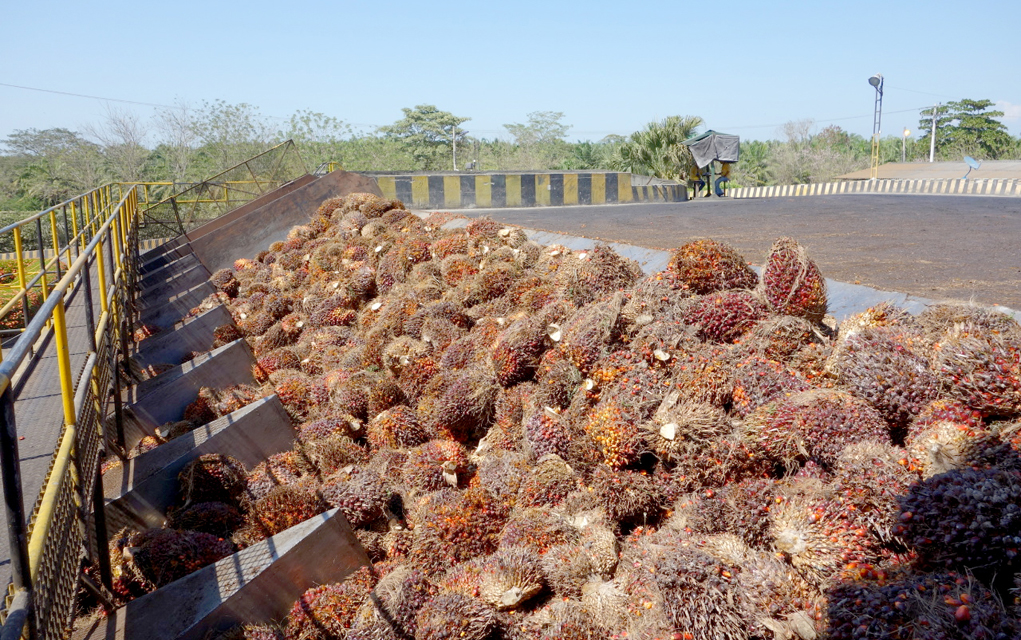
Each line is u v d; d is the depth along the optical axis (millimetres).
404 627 3238
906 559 2449
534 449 3943
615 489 3357
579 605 2949
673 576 2582
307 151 40312
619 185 20328
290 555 3465
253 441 5023
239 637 3223
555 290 5621
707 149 27656
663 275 4410
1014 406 2793
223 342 7645
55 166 35969
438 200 18641
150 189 33250
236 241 12227
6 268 9836
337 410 5430
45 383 4152
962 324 3285
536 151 60531
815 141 60125
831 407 3070
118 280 6648
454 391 4781
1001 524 2225
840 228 8711
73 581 2754
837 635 2234
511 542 3445
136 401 5785
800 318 3859
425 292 6605
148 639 3137
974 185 19578
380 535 4102
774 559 2654
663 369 3787
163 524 4465
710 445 3281
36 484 2848
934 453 2633
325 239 10078
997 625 2025
